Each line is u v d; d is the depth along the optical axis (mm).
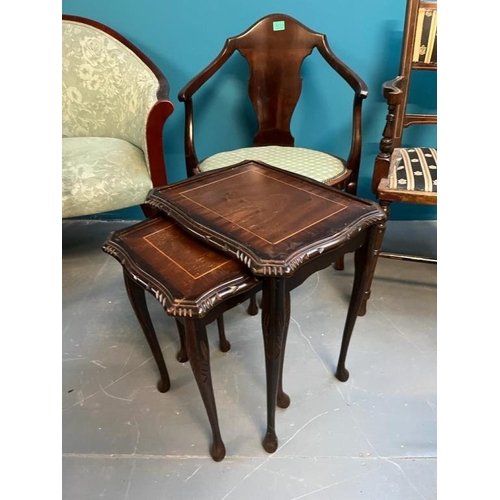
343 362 1196
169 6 1600
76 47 1605
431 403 1162
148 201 1032
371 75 1698
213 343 1381
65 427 1128
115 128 1699
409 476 995
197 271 822
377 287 1599
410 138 1806
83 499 971
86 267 1753
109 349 1371
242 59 1688
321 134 1831
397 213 1984
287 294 847
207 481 998
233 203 981
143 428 1125
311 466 1021
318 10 1584
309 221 896
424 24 1396
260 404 1178
